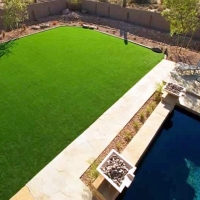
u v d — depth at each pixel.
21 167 6.04
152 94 9.42
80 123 7.68
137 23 19.06
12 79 9.84
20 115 7.82
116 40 15.05
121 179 4.94
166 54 13.27
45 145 6.74
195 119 8.69
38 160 6.26
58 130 7.31
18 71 10.48
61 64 11.33
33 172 5.93
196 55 13.30
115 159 5.37
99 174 5.40
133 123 7.84
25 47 13.03
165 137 7.91
